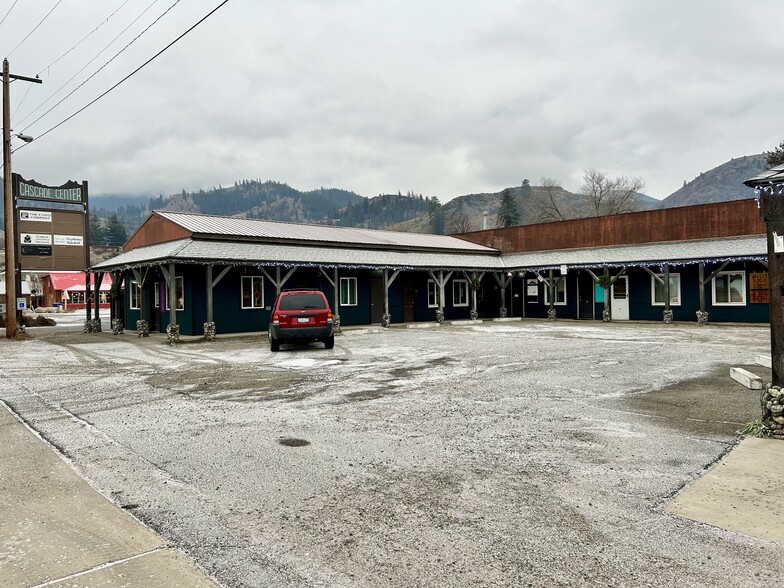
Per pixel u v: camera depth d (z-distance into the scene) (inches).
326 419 257.1
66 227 1295.5
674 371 385.1
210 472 185.2
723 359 444.1
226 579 116.1
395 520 144.6
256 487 170.2
